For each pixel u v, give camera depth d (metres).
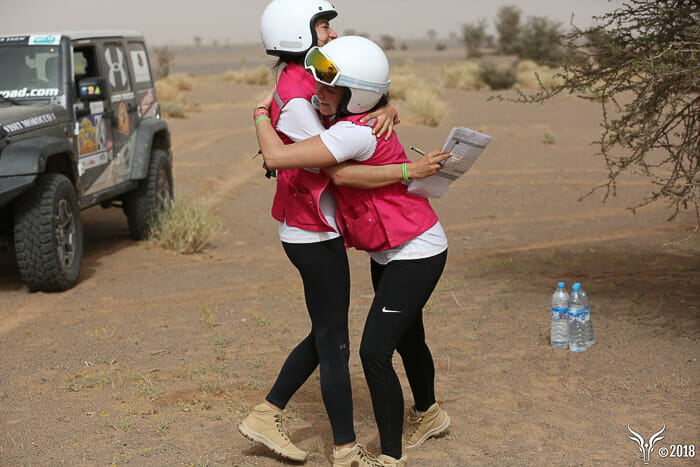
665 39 5.46
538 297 6.68
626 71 5.59
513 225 10.88
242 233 10.34
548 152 18.36
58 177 7.19
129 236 10.05
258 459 3.69
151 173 9.48
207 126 22.67
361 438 3.97
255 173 15.20
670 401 4.36
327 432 4.03
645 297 6.43
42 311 6.69
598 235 9.95
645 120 5.44
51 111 7.40
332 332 3.33
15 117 6.93
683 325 5.59
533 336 5.65
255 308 6.70
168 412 4.32
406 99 29.12
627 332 5.56
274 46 3.26
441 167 3.08
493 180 14.85
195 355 5.40
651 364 4.92
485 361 5.19
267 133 3.18
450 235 10.25
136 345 5.68
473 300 6.73
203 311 6.31
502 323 6.00
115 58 9.00
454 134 2.95
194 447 3.82
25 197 6.94
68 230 7.46
